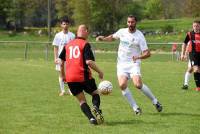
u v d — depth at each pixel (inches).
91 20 5905.5
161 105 892.6
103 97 1057.5
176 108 903.7
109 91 759.7
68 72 716.7
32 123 752.3
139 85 815.1
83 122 758.5
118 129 703.1
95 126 725.3
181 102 985.5
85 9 5895.7
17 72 1720.0
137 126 726.5
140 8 6850.4
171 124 743.1
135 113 829.8
